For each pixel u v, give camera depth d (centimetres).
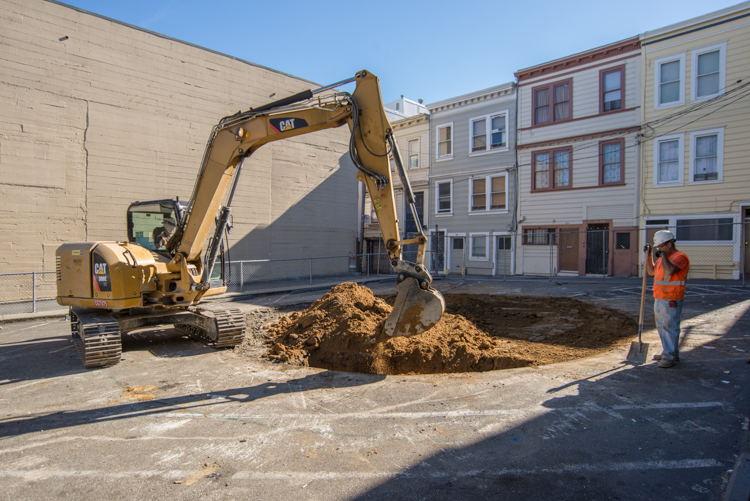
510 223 2175
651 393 459
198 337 848
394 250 565
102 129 1445
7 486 330
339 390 529
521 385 505
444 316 876
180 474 343
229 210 729
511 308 1100
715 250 1596
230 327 747
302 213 2034
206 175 708
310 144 2073
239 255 1788
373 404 477
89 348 632
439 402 472
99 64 1438
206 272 728
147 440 404
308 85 2008
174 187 1602
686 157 1666
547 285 1633
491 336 791
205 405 490
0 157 1270
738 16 1543
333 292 895
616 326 821
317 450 376
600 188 1889
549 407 439
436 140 2475
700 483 305
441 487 314
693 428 382
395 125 2659
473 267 2312
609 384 491
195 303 781
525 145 2112
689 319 821
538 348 689
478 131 2311
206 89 1684
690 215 1658
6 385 577
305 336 746
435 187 2483
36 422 452
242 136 671
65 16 1374
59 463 364
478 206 2314
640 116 1777
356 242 2336
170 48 1591
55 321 1105
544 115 2069
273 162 1914
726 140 1577
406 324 548
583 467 332
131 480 336
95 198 1434
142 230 853
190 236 727
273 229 1912
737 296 1100
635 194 1794
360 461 355
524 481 317
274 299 1425
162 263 755
